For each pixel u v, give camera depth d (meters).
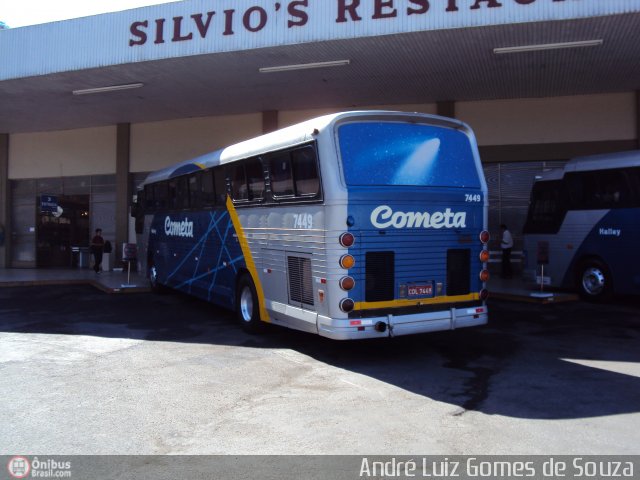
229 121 19.80
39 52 14.80
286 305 8.09
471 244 7.71
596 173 12.57
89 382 6.55
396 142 7.36
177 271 12.84
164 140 20.62
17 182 23.03
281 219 8.12
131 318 11.14
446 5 11.50
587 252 12.66
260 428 5.01
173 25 13.45
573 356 7.70
